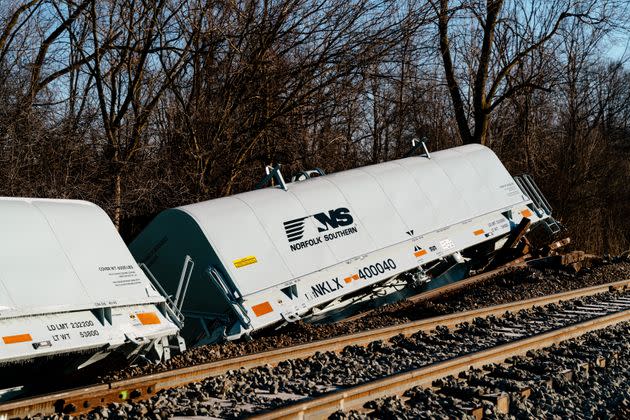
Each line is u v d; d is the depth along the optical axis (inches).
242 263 666.2
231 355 592.4
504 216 945.5
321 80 1093.1
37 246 480.7
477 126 1536.7
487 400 412.2
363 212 788.6
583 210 1601.9
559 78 1588.3
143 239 709.9
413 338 603.5
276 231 707.4
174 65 1046.4
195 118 1068.5
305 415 358.6
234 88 1094.4
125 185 949.2
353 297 786.2
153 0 994.7
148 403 390.0
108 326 493.0
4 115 871.1
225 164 1096.2
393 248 787.4
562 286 922.1
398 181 847.1
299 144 1139.9
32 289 456.1
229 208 701.9
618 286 902.4
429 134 1691.7
